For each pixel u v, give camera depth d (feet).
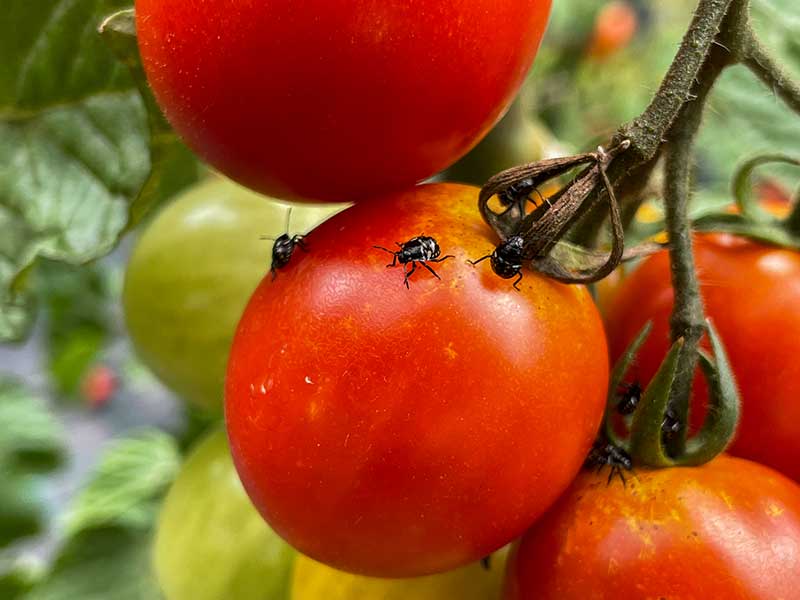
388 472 0.19
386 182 0.21
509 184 0.19
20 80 0.31
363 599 0.26
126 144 0.31
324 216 0.34
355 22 0.17
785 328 0.24
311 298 0.20
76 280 0.69
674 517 0.21
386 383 0.19
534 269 0.20
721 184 0.42
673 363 0.20
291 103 0.19
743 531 0.20
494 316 0.19
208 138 0.20
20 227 0.31
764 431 0.24
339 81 0.18
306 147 0.20
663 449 0.21
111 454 0.65
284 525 0.21
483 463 0.19
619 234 0.19
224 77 0.18
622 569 0.20
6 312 0.32
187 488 0.36
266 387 0.20
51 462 0.70
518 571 0.23
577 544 0.21
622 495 0.21
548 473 0.20
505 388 0.19
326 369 0.19
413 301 0.19
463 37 0.18
